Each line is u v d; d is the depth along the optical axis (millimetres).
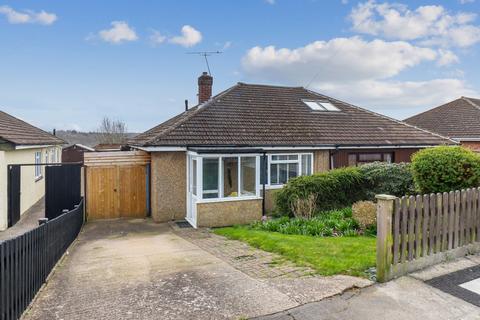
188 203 13273
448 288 4621
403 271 5016
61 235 7734
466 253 5848
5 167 13594
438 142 16672
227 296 4539
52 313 4293
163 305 4359
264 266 5828
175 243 9133
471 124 22312
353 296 4402
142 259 7059
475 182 7250
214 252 7391
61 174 13773
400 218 5012
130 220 13805
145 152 14492
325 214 10852
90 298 4734
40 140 19281
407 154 16359
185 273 5699
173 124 14797
